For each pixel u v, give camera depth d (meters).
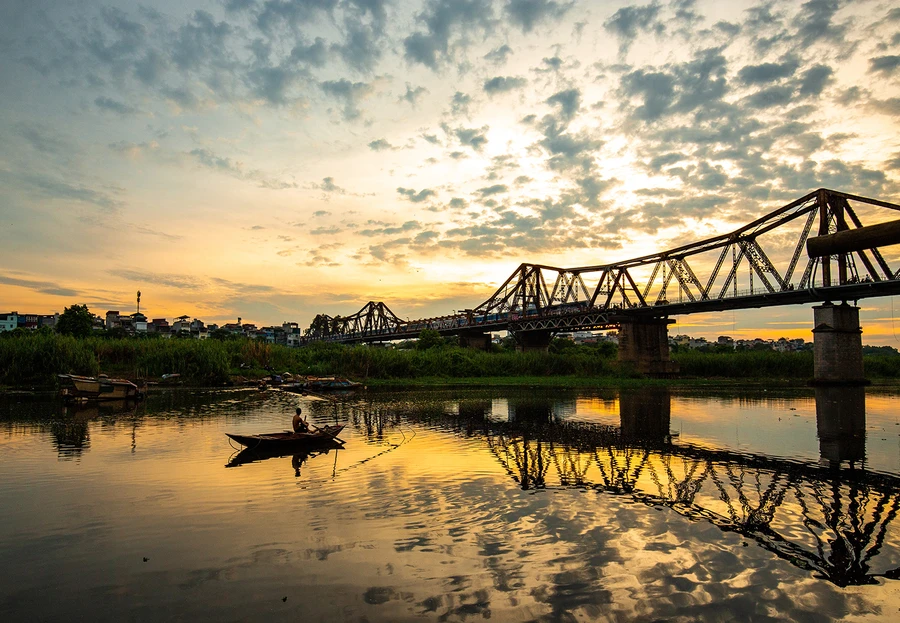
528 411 36.44
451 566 10.38
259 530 12.16
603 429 28.39
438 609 8.80
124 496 14.72
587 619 8.59
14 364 48.44
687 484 16.75
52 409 33.91
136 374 55.66
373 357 69.94
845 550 11.46
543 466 18.95
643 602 9.12
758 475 18.12
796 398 48.00
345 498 14.62
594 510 13.82
